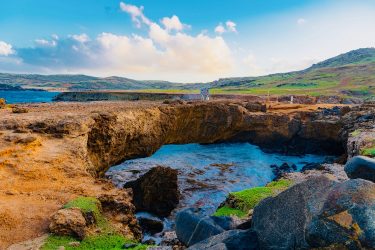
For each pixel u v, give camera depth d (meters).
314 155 45.03
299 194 6.09
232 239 6.70
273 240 6.18
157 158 35.53
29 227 9.52
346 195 5.10
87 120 21.22
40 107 31.20
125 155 30.86
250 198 12.33
